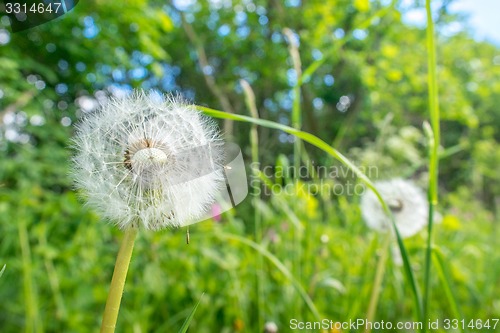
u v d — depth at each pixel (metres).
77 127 0.14
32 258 0.44
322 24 1.42
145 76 1.21
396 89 1.56
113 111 0.14
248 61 1.66
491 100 2.48
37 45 0.96
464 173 1.81
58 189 0.71
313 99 1.64
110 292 0.13
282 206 0.39
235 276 0.39
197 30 1.66
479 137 2.24
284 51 1.54
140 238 0.42
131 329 0.38
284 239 0.42
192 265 0.43
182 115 0.14
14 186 0.62
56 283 0.38
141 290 0.40
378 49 1.57
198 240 0.46
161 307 0.41
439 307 0.44
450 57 1.61
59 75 1.02
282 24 1.47
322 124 1.70
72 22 0.95
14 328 0.39
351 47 1.62
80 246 0.43
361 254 0.48
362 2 1.02
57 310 0.38
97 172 0.13
